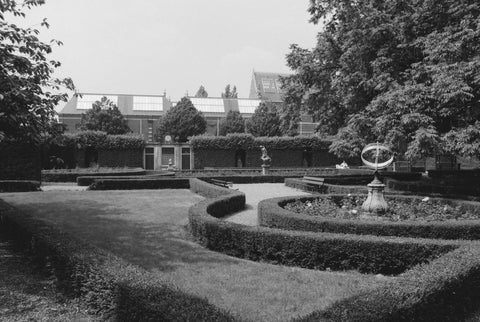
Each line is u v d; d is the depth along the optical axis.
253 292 4.79
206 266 5.86
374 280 5.30
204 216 7.80
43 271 5.43
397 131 12.23
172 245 7.12
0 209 8.15
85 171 24.56
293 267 6.11
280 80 19.25
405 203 10.28
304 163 35.72
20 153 15.75
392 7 15.06
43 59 6.15
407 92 12.18
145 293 3.58
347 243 6.00
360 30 14.55
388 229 7.10
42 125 6.25
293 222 7.69
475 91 11.70
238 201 12.00
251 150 34.69
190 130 47.72
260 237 6.43
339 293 4.77
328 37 17.20
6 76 5.41
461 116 12.32
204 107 61.81
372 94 15.27
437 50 11.91
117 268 4.25
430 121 11.98
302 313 4.15
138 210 11.10
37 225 6.44
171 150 37.41
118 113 46.75
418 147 11.61
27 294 4.70
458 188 13.35
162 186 18.30
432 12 13.88
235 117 49.88
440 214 9.13
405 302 3.49
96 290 4.14
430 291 3.81
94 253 4.84
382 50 14.15
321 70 17.75
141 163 31.94
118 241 7.32
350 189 14.35
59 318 4.05
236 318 3.18
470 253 4.89
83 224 8.91
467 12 12.77
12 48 5.71
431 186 14.17
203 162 34.22
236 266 5.91
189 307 3.28
